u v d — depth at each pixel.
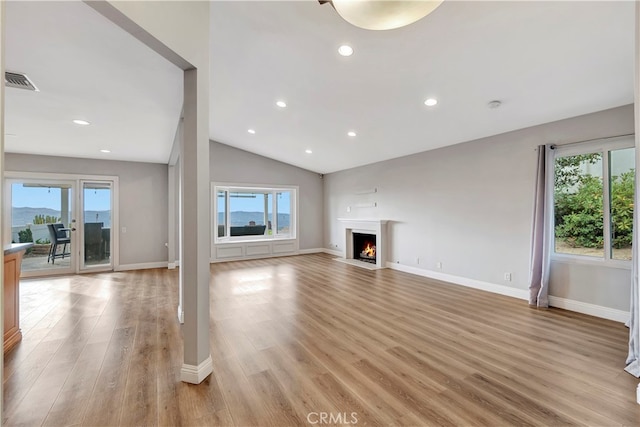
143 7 1.65
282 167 8.12
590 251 3.62
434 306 3.90
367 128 4.89
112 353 2.62
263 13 2.52
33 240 5.64
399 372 2.33
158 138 4.58
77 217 5.94
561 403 1.97
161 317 3.52
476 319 3.44
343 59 3.05
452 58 2.83
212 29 2.75
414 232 5.92
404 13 1.49
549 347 2.74
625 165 3.37
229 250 7.38
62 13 1.75
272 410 1.90
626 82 2.94
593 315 3.55
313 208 8.69
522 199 4.21
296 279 5.43
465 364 2.45
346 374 2.30
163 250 6.70
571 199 3.80
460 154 5.05
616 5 2.06
